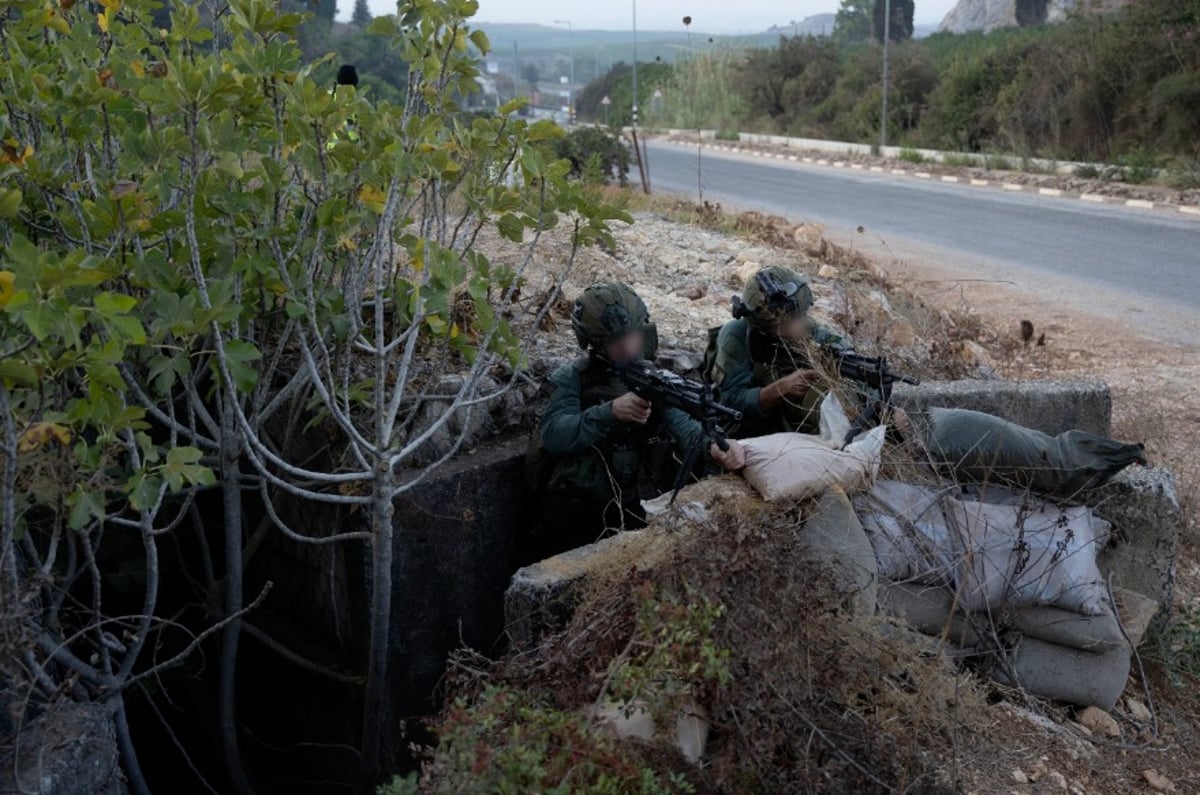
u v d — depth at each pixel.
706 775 2.46
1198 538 4.88
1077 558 3.49
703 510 3.23
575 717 2.41
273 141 3.27
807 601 2.79
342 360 3.61
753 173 24.91
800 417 4.09
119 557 4.45
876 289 7.41
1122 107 22.95
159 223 3.05
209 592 4.04
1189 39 21.56
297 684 4.46
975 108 27.50
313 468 4.17
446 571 4.00
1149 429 6.36
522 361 3.49
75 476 2.71
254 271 3.24
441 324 3.37
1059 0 47.84
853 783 2.55
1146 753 3.36
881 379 3.90
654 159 29.17
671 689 2.44
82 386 2.95
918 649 3.21
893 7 52.06
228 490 3.40
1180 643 3.92
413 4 3.35
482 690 2.73
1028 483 3.67
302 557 4.40
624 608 2.71
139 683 3.95
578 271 6.20
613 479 3.81
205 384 4.14
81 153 3.20
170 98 2.83
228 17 3.54
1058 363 8.45
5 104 3.15
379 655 3.34
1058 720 3.46
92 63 3.28
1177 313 10.20
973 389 4.48
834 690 2.74
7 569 2.57
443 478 3.93
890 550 3.52
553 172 3.44
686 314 5.85
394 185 3.08
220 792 4.71
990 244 14.10
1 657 2.50
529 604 3.10
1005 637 3.51
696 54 44.91
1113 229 15.30
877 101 32.41
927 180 23.00
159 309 2.88
